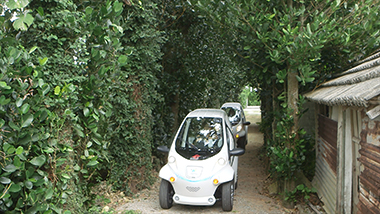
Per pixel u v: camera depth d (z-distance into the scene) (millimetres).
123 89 6531
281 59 6250
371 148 3691
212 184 5812
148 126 7465
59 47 4000
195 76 10617
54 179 3721
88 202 4977
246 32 6352
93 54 4145
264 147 10172
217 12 6504
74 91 4090
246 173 9297
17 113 3186
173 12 9250
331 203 5449
